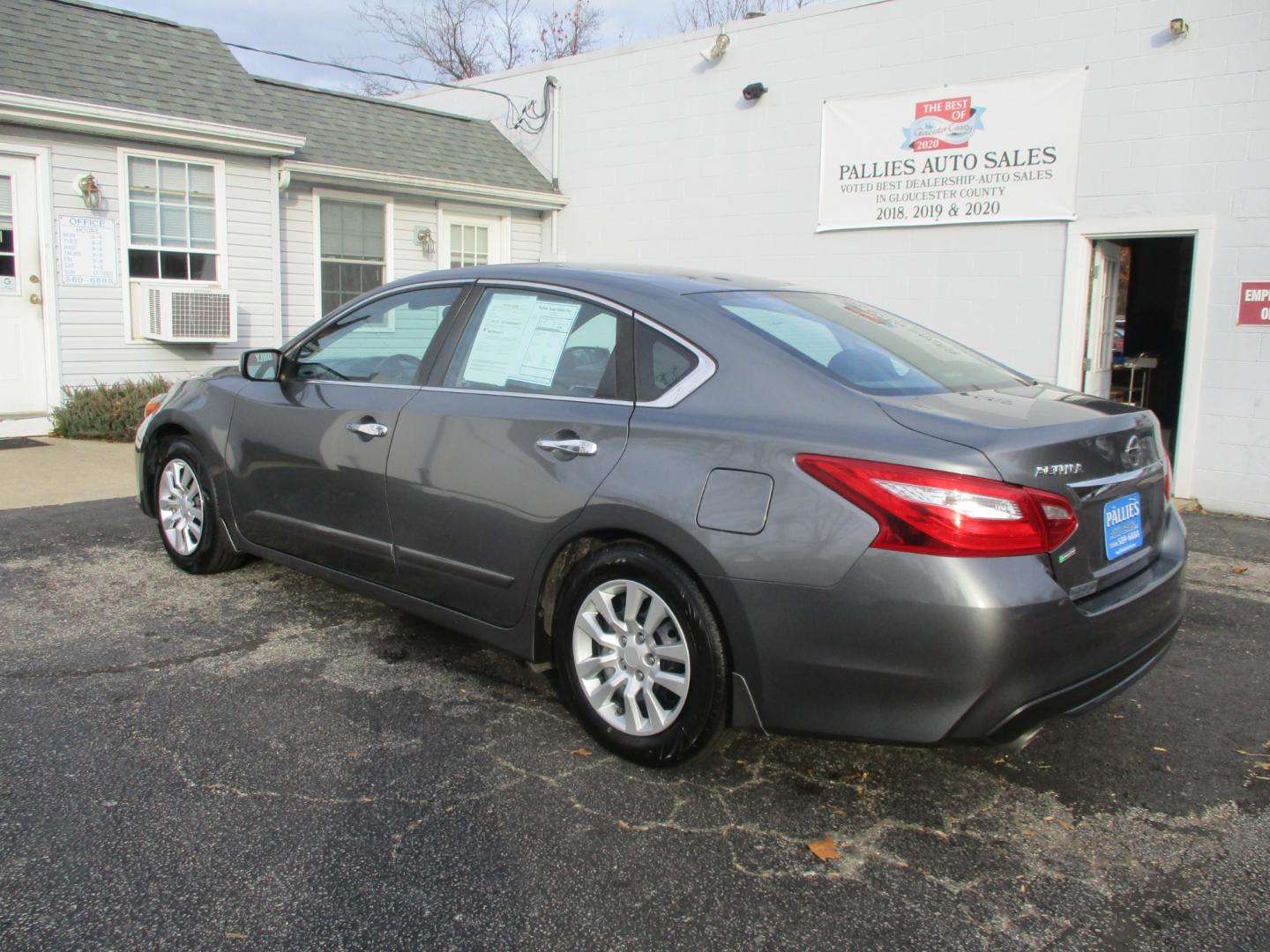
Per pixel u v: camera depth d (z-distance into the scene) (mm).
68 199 8852
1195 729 3527
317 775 2977
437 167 11734
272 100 11422
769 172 10375
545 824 2754
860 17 9484
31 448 8289
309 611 4453
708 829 2760
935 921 2385
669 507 2867
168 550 4949
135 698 3475
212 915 2309
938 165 9102
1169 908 2459
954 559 2480
